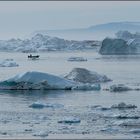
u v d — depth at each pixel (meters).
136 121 81.88
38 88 118.94
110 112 90.19
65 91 117.19
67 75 133.38
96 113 89.38
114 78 155.12
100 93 114.88
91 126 78.94
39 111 91.62
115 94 113.50
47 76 120.62
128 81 144.75
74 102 101.69
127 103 100.56
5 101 103.19
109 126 78.94
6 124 80.75
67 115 87.62
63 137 72.19
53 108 94.62
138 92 116.94
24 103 100.62
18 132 75.19
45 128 77.69
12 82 119.56
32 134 74.00
